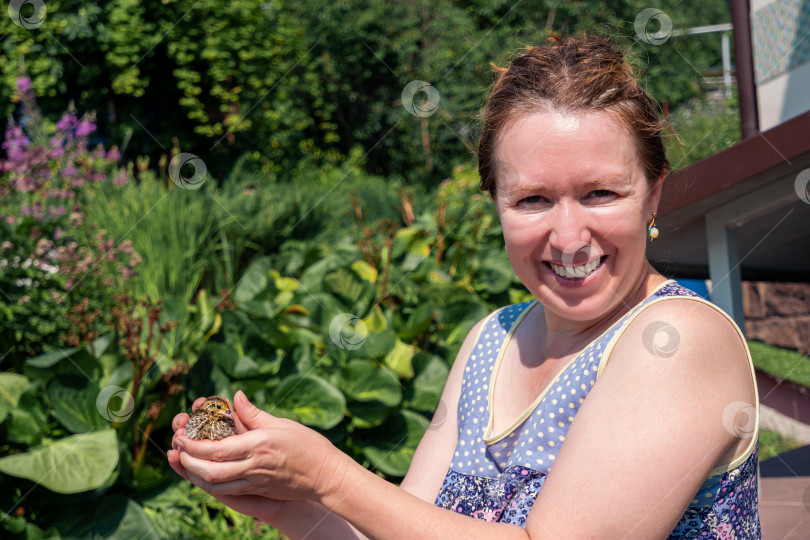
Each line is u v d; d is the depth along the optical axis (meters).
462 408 1.12
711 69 8.65
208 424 0.85
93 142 7.96
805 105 4.20
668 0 8.36
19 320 3.11
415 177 9.09
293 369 2.71
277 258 5.07
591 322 0.98
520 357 1.08
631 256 0.93
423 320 2.82
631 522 0.79
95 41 7.77
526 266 0.96
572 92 0.92
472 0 9.91
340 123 10.33
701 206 2.21
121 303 3.01
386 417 2.66
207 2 8.26
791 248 3.26
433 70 9.29
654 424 0.80
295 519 0.92
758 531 0.91
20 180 3.73
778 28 4.35
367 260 3.24
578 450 0.83
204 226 4.74
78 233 3.63
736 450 0.85
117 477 2.41
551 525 0.82
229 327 2.74
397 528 0.82
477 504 1.01
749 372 0.87
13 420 2.32
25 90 4.95
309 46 9.80
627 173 0.91
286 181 8.15
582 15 8.60
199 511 2.56
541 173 0.91
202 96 8.57
